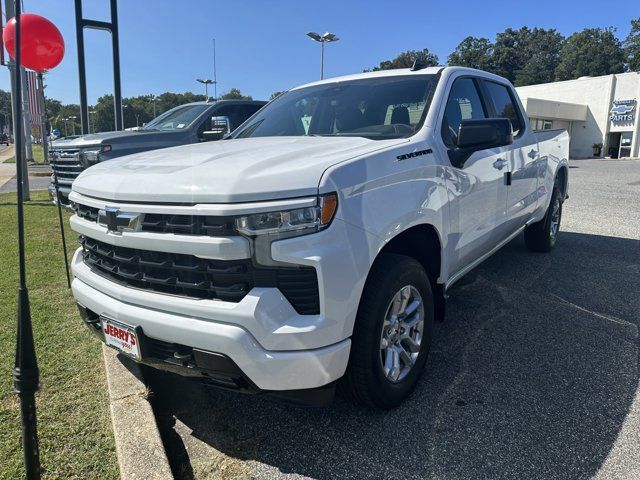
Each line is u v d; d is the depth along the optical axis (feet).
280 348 6.94
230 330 6.87
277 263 6.86
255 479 7.61
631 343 11.98
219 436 8.71
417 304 9.34
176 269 7.31
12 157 127.75
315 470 7.76
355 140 9.55
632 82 118.21
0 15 36.22
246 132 13.14
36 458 6.66
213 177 7.20
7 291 14.85
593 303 14.61
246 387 7.25
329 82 13.41
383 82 12.17
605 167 77.77
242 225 6.80
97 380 9.89
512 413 9.09
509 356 11.35
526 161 15.16
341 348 7.36
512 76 271.49
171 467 7.93
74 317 12.93
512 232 15.44
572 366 10.85
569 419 8.89
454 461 7.85
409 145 9.20
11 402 9.09
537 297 15.11
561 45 281.74
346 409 9.34
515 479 7.43
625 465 7.68
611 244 21.77
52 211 30.19
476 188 11.44
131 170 8.43
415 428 8.71
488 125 9.77
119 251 8.04
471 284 16.34
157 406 9.67
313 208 6.95
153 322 7.45
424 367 9.95
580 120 127.75
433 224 9.52
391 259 8.57
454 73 12.09
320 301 7.04
